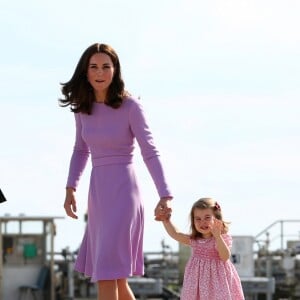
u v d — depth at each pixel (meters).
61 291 51.50
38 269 50.91
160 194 16.52
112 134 16.73
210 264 17.67
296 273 52.06
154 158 16.67
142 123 16.73
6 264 50.53
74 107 16.91
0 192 20.47
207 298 17.66
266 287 49.22
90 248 17.08
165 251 53.53
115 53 16.80
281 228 51.56
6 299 50.72
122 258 16.56
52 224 50.81
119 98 16.73
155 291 49.56
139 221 16.88
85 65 16.78
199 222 17.62
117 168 16.80
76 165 17.58
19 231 50.78
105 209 16.72
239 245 49.72
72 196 17.55
